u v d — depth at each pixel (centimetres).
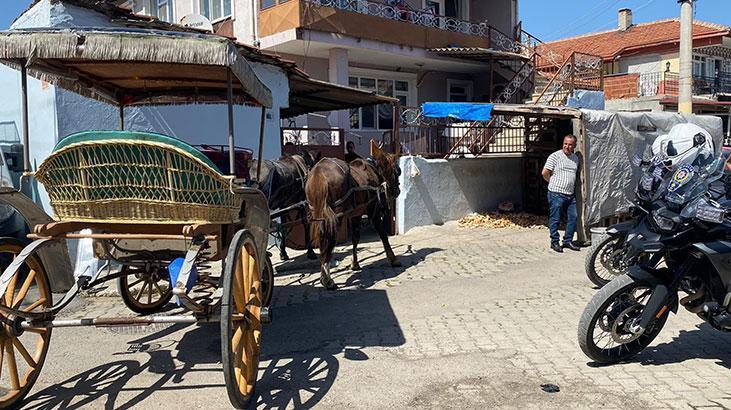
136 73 498
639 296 478
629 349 476
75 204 402
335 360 493
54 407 409
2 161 828
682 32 1508
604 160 1089
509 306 650
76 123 796
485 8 2145
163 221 400
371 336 555
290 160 812
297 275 834
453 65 1925
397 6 1758
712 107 2525
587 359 484
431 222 1255
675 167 455
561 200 977
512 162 1459
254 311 414
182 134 902
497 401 409
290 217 884
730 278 435
